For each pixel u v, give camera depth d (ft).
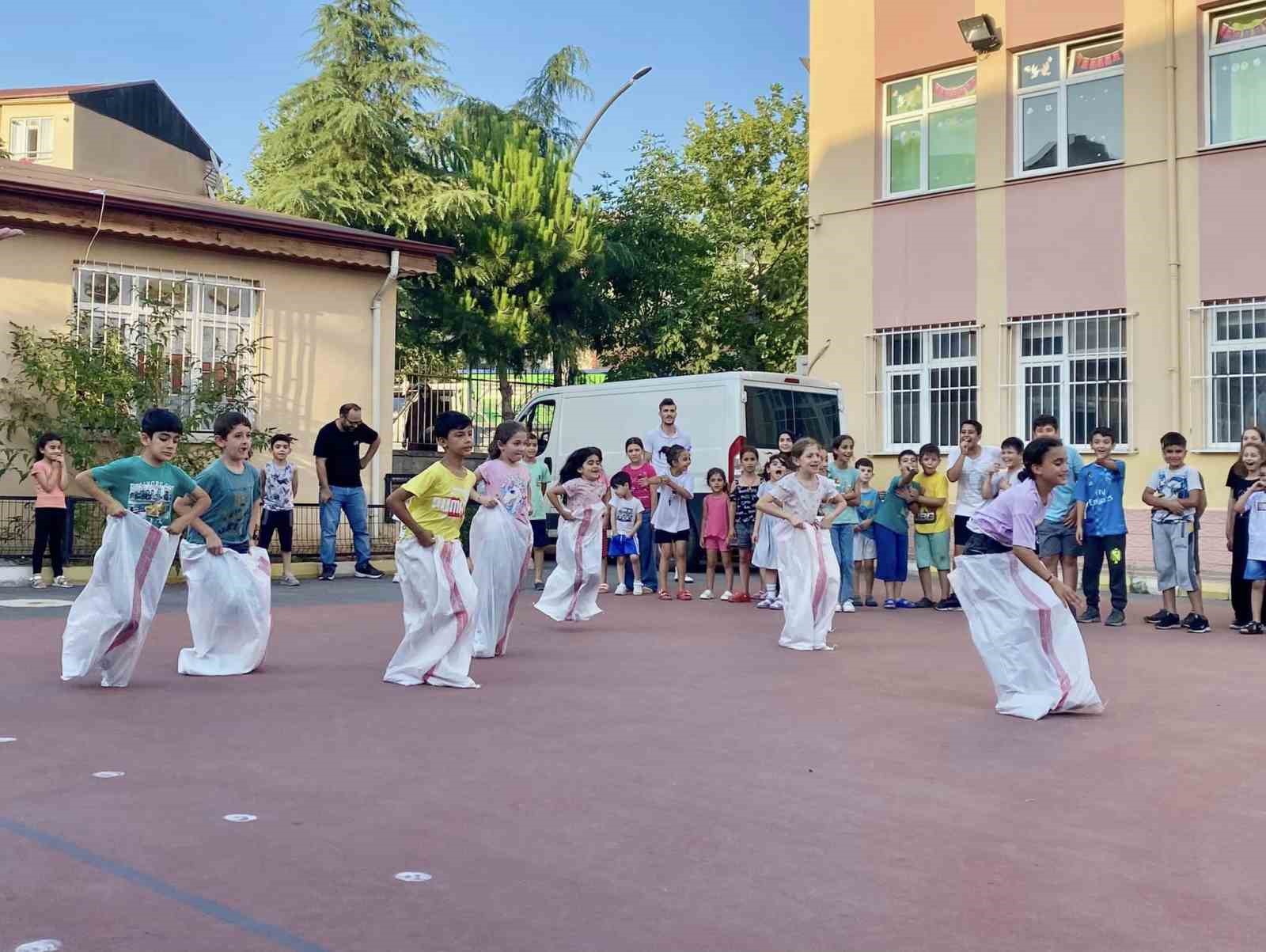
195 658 29.14
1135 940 12.98
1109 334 58.03
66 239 53.88
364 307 63.05
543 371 97.76
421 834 16.16
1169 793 19.10
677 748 21.71
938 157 64.08
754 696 27.07
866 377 65.67
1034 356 60.34
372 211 92.63
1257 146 54.03
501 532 32.68
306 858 15.07
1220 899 14.29
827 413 61.36
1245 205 54.39
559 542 39.37
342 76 98.27
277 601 45.29
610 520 50.93
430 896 13.85
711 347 108.58
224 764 19.84
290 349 60.59
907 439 64.49
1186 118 55.77
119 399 52.11
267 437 56.29
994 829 17.01
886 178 65.87
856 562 49.21
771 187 115.14
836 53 67.10
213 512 30.01
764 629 39.47
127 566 26.73
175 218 55.83
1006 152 61.11
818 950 12.57
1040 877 14.98
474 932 12.81
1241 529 39.11
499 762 20.36
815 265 67.97
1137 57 57.16
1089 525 41.88
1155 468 56.29
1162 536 40.40
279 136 97.96
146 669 29.73
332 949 12.29
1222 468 54.34
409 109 98.43
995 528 25.44
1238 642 37.11
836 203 67.05
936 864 15.39
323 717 23.99
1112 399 57.82
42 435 48.65
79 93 123.54
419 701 25.90
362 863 14.94
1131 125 57.31
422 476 27.96
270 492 51.34
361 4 99.96
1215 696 27.81
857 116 66.28
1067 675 25.14
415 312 89.45
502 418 89.81
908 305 64.34
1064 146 59.77
